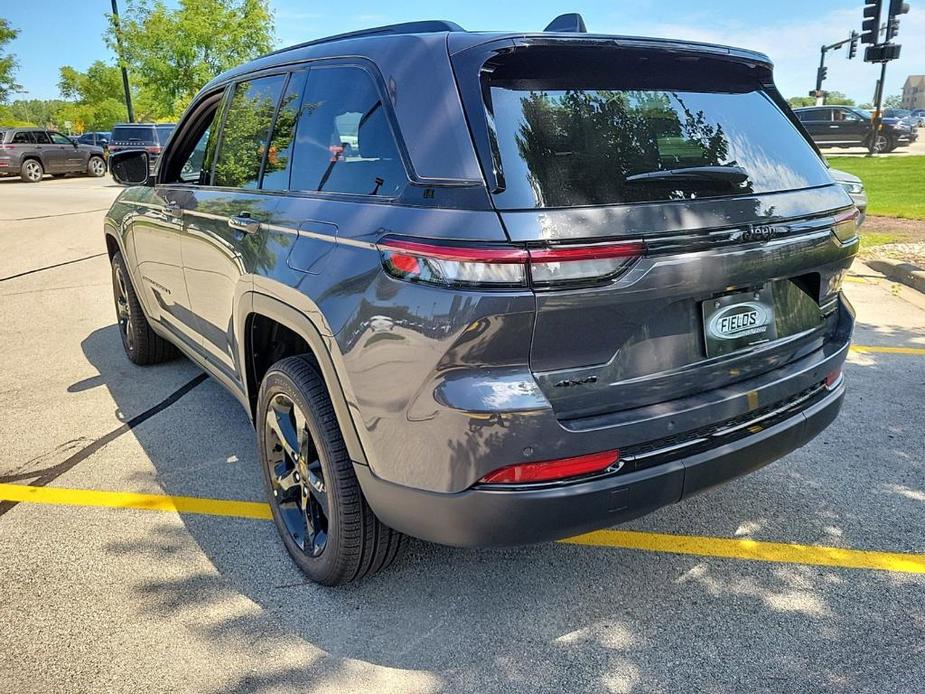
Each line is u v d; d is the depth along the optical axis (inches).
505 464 78.5
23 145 951.6
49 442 156.6
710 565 112.1
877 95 941.2
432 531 85.7
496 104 81.2
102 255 387.5
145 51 1044.5
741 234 86.4
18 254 392.5
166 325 169.0
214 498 133.0
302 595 105.5
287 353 120.3
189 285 143.9
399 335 80.4
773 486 135.2
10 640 95.9
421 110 84.6
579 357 79.9
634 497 84.3
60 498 133.0
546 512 80.3
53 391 186.5
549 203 77.0
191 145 153.7
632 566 112.0
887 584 106.9
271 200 109.9
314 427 97.3
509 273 73.7
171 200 146.9
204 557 114.7
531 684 89.0
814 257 97.5
